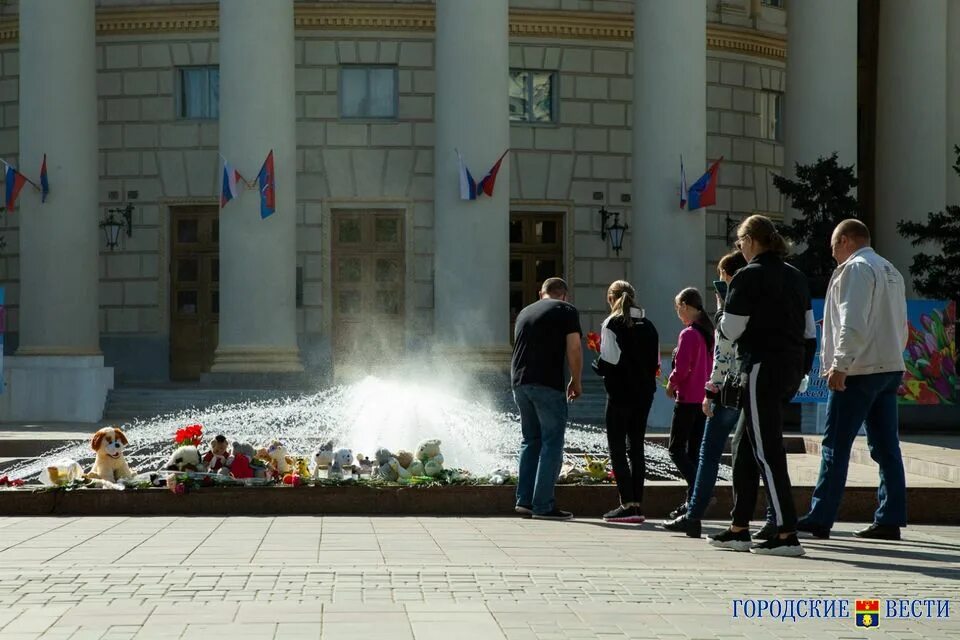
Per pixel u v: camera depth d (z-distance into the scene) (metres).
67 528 10.54
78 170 28.91
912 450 15.76
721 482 12.73
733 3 35.50
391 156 33.84
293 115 28.45
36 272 28.69
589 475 12.59
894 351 10.05
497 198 28.02
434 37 33.84
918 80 33.12
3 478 12.30
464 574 7.98
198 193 33.91
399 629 6.23
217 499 11.78
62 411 26.58
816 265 28.52
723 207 35.41
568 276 34.38
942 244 29.67
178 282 34.12
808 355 9.99
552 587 7.59
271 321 27.98
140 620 6.39
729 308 9.34
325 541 9.73
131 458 17.66
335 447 12.88
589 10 34.41
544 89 34.62
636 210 28.89
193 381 33.62
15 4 34.44
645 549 9.55
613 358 11.36
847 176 28.97
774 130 36.44
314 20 33.62
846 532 10.83
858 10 38.34
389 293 33.88
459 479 12.26
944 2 33.41
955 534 10.77
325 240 33.75
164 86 34.00
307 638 6.02
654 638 6.24
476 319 27.70
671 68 28.50
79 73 29.00
